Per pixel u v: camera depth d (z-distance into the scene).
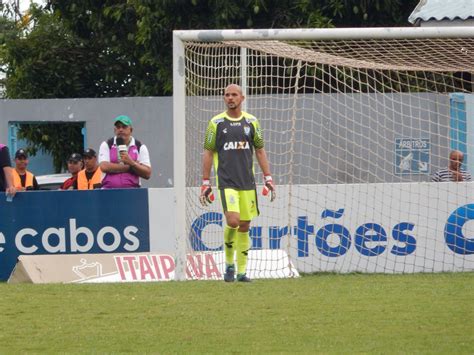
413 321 31.91
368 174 63.75
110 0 92.12
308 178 62.28
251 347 28.42
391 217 47.66
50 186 72.25
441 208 47.66
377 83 66.19
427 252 47.69
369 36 45.38
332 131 62.19
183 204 44.44
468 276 44.34
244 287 39.88
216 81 51.56
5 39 98.12
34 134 92.94
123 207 47.78
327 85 64.38
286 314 33.34
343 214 47.72
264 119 59.00
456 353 27.12
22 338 30.23
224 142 40.78
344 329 30.80
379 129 63.94
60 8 94.25
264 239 47.66
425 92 65.12
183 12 85.25
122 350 28.30
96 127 74.25
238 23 84.06
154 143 73.25
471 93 59.69
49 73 95.00
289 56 52.78
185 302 36.09
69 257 46.19
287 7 83.81
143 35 86.25
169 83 86.56
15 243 47.91
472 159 56.84
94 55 96.44
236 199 40.84
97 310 34.81
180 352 27.86
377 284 40.91
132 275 45.62
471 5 65.94
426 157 62.53
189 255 45.59
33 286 41.88
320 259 47.75
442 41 55.78
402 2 82.88
